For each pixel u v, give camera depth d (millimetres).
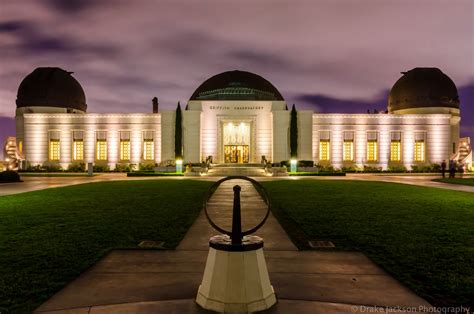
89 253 7684
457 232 9766
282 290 5652
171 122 49719
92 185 26188
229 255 4891
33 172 48125
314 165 48250
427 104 54156
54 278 6152
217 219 11891
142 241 8773
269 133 50000
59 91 54938
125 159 50344
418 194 19672
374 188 23297
